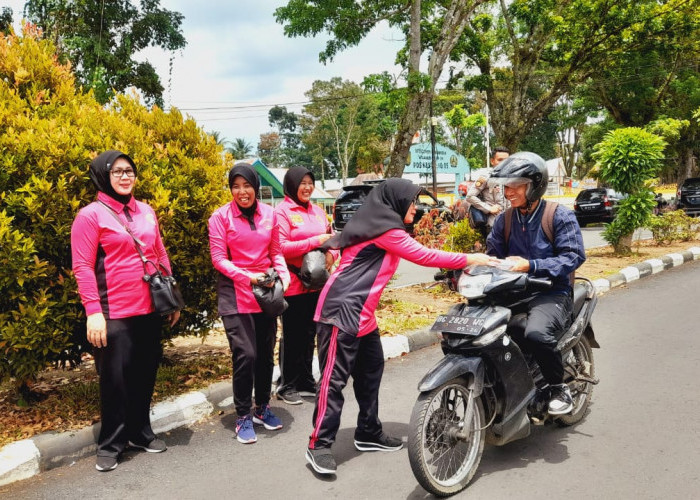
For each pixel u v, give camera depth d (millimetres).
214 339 6531
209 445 4070
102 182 3686
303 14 13328
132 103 5246
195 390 4754
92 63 20875
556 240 3740
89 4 21172
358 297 3547
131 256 3723
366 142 62688
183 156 4973
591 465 3543
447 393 3428
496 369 3398
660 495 3148
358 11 13844
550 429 4133
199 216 4934
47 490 3455
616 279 9422
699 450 3668
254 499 3312
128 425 3939
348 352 3566
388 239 3498
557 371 3641
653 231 14039
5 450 3650
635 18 17391
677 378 5020
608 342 6281
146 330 3877
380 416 4480
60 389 4832
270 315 4027
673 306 7785
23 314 3826
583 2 17078
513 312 3824
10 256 3717
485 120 28641
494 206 8586
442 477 3420
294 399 4891
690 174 33719
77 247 3580
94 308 3574
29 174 3965
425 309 7742
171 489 3453
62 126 4211
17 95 4270
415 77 13195
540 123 60094
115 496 3377
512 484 3359
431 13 16719
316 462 3516
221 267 4039
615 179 11898
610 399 4641
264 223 4215
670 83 26703
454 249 8664
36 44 4543
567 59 18609
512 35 18672
